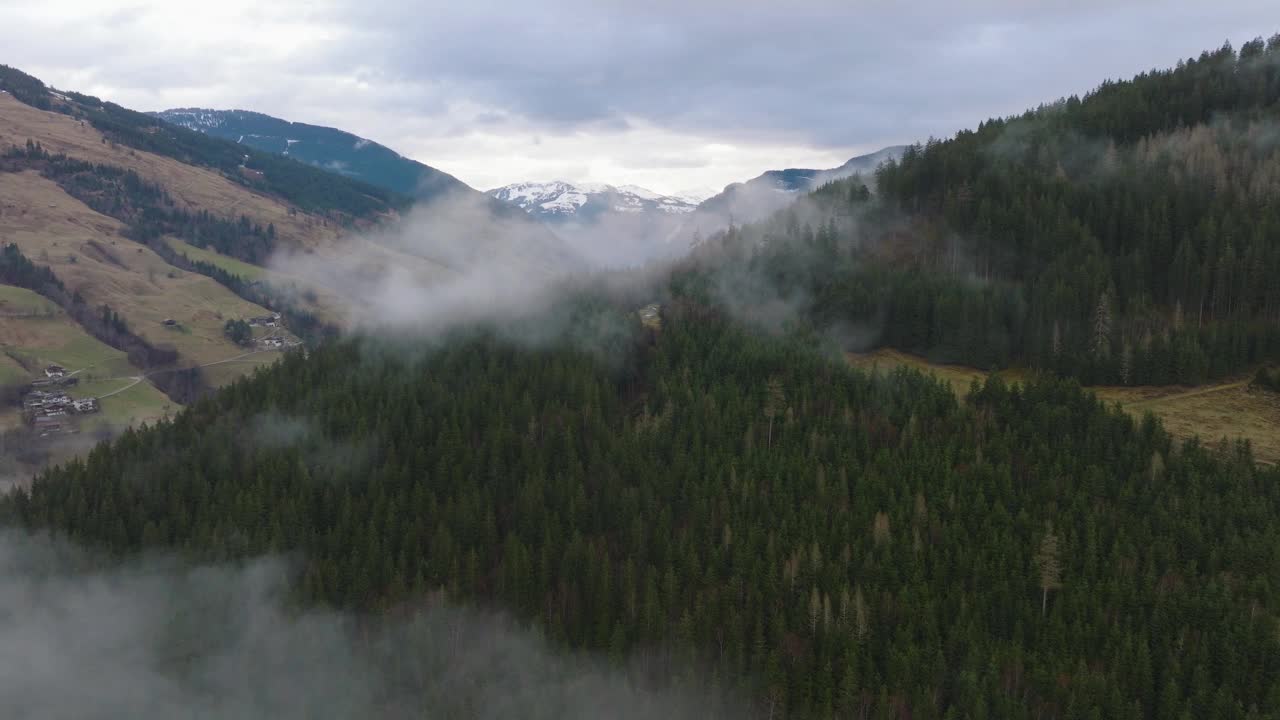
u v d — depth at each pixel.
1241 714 87.75
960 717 94.12
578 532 130.62
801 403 151.00
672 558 122.75
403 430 162.50
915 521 118.06
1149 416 133.12
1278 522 111.69
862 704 99.12
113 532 153.25
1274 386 154.75
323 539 144.00
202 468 166.62
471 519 137.75
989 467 125.75
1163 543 108.88
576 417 158.88
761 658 106.50
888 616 105.62
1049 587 107.06
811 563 114.12
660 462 141.62
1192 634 97.12
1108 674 95.31
